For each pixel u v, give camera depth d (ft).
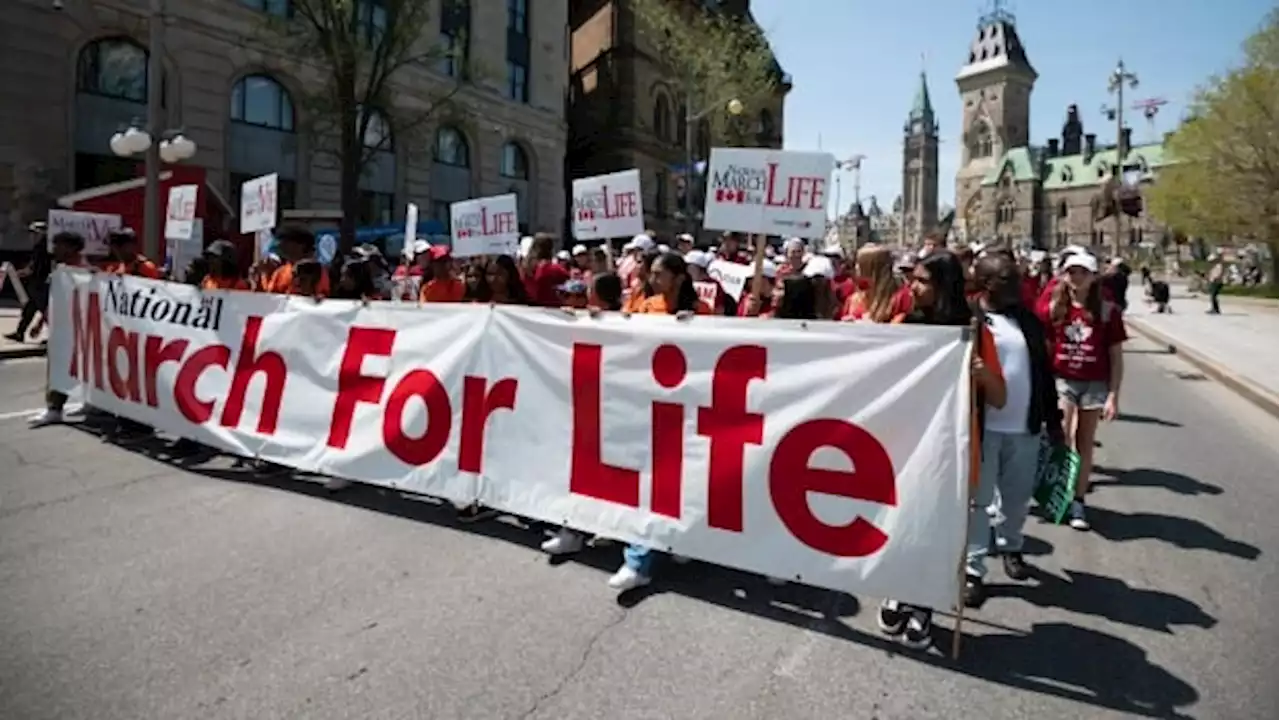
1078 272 17.76
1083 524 17.30
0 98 64.75
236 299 20.38
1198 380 40.93
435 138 105.81
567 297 20.77
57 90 68.18
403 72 99.04
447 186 110.42
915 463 11.51
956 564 11.17
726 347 13.37
